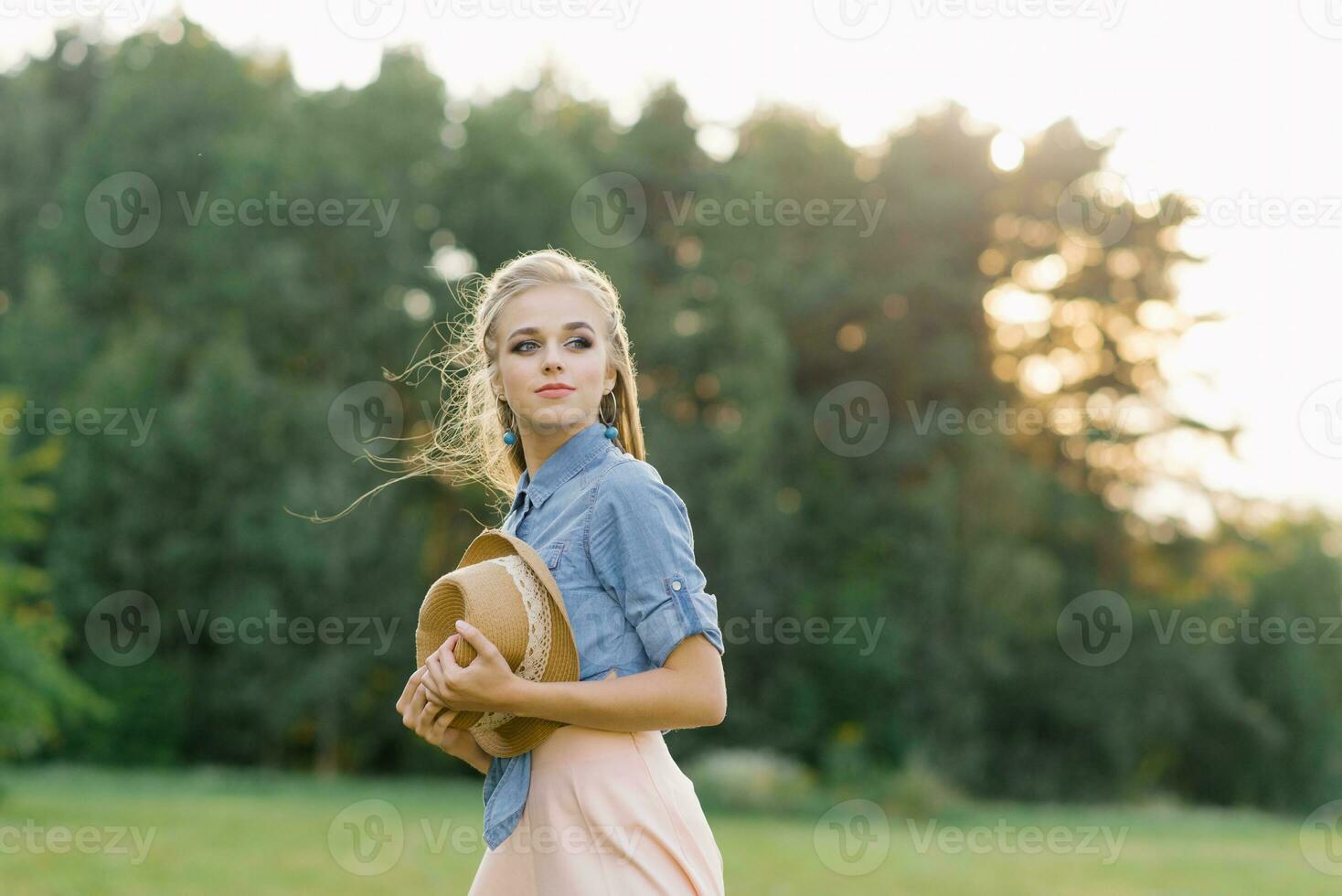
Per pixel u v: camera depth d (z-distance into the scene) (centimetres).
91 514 2489
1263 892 1130
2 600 1616
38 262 2773
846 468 3119
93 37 3234
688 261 3111
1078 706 3117
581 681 256
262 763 2616
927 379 3247
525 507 282
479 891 267
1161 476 3494
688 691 252
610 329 291
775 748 2812
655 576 255
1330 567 3378
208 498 2494
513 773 265
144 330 2575
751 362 2884
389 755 2720
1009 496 3097
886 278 3253
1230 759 3291
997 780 3117
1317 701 3306
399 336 2644
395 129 2777
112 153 2717
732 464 2805
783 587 2917
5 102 2966
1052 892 1106
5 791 1573
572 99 3291
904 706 2925
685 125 3145
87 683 2466
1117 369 3484
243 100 2789
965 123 3312
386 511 2570
